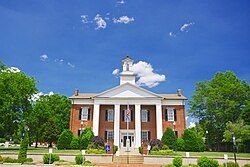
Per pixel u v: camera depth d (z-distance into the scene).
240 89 58.38
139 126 48.75
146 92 50.50
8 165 29.36
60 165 30.09
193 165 29.73
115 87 50.94
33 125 59.50
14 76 50.34
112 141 47.56
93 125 49.44
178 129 50.53
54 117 63.97
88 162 32.94
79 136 48.19
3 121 45.88
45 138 59.62
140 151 41.41
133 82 56.94
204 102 62.88
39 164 30.70
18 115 49.19
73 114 52.53
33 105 55.66
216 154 38.34
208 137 61.94
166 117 51.41
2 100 45.97
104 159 35.69
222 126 59.28
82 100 53.12
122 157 36.00
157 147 42.56
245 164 31.09
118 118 49.53
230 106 57.59
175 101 52.03
